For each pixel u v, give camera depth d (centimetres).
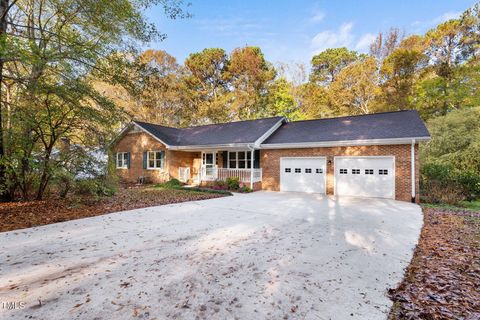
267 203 954
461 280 326
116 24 871
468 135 1506
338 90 2575
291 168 1320
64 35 813
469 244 470
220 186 1432
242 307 271
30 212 736
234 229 584
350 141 1105
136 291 303
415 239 506
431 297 288
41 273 352
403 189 1023
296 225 621
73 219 680
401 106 2191
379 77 2433
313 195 1177
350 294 296
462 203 948
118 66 893
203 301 282
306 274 349
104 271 358
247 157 1486
